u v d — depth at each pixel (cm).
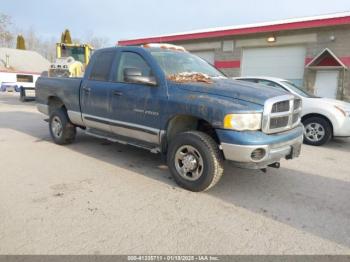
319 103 708
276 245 287
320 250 281
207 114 376
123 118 483
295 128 422
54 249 273
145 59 462
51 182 434
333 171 518
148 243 286
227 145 362
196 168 402
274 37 1449
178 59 488
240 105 361
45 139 715
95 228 310
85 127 594
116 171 487
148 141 464
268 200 389
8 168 493
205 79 435
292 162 568
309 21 1304
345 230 318
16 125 926
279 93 399
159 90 431
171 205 367
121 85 484
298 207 371
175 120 425
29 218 327
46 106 676
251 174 488
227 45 1625
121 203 370
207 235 302
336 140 796
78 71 1470
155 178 459
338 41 1286
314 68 1337
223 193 408
